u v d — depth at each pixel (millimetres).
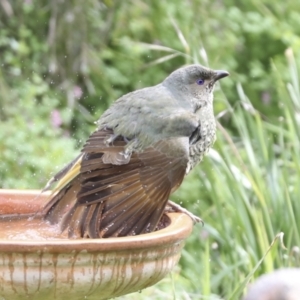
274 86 19469
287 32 19859
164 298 9945
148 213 6645
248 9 20438
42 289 5770
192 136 7723
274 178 9820
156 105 7434
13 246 5582
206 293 9164
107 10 17234
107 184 6691
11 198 7453
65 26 16391
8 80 16016
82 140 15672
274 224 9562
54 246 5625
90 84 16531
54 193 7379
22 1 16828
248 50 20531
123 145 7070
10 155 13570
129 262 5926
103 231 6645
